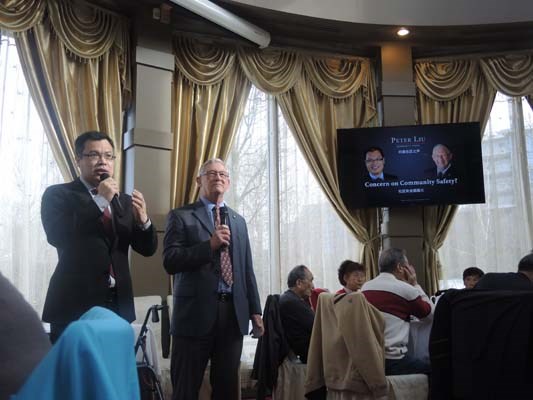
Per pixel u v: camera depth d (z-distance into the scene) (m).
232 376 1.95
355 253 4.83
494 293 1.90
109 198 1.60
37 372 0.44
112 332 0.55
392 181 4.66
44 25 3.69
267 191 4.73
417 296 2.65
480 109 5.00
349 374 2.26
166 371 2.85
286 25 4.65
